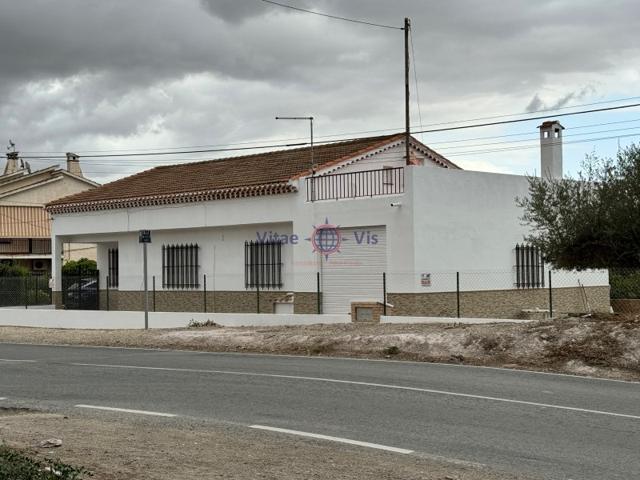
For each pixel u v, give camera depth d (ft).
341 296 80.02
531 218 70.90
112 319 88.22
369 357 54.85
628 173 63.31
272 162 101.45
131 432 28.71
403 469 23.48
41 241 177.37
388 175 77.30
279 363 51.01
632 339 49.01
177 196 94.12
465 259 79.00
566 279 91.15
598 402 35.53
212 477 21.83
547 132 101.50
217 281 93.40
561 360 49.19
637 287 102.89
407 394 37.70
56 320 93.25
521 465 24.25
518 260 84.58
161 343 66.33
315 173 85.81
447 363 51.01
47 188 180.86
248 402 35.78
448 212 77.51
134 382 42.98
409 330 60.49
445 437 28.19
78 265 139.44
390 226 75.72
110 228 102.99
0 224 170.30
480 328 57.47
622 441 27.58
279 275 86.94
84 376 45.88
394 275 75.36
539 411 33.27
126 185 115.14
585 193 65.77
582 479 22.70
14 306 104.53
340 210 79.82
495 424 30.53
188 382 42.57
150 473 22.06
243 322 79.25
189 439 27.35
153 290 97.45
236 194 88.17
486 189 81.76
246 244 90.48
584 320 54.95
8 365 52.19
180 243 97.60
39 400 37.45
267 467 23.29
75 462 23.17
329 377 43.78
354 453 25.64
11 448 24.21
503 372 46.14
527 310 83.66
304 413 32.94
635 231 61.87
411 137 97.60
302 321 75.82
